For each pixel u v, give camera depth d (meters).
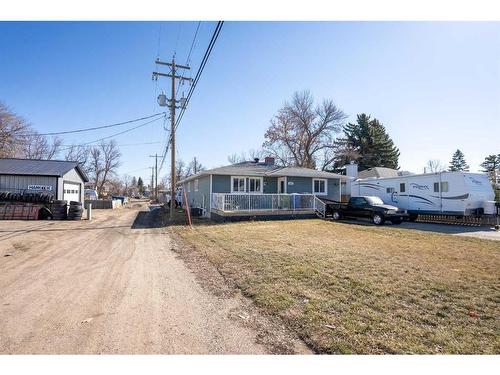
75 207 17.50
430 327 3.64
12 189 18.58
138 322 3.78
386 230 13.13
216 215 17.41
